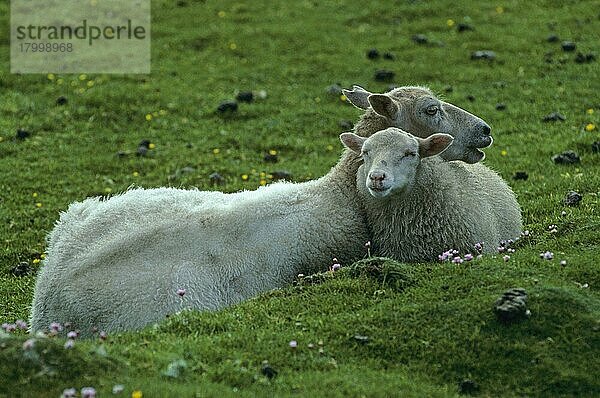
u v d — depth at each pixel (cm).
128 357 1127
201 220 1449
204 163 2547
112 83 3141
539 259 1396
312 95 3019
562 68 3106
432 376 1142
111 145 2708
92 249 1438
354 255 1508
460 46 3350
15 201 2322
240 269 1416
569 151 2303
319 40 3469
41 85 3156
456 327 1207
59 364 1057
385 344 1192
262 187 1577
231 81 3169
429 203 1496
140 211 1487
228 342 1196
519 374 1135
